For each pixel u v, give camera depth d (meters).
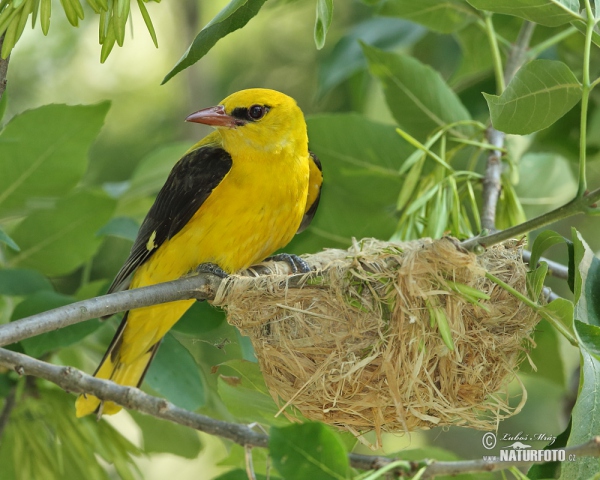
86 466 9.73
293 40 16.00
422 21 11.10
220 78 15.90
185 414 7.38
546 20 6.69
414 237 9.50
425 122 10.83
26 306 8.60
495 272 7.61
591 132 12.43
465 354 7.50
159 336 9.32
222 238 9.12
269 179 9.22
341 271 7.68
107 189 10.63
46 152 9.26
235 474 6.95
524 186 11.27
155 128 16.02
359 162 10.99
